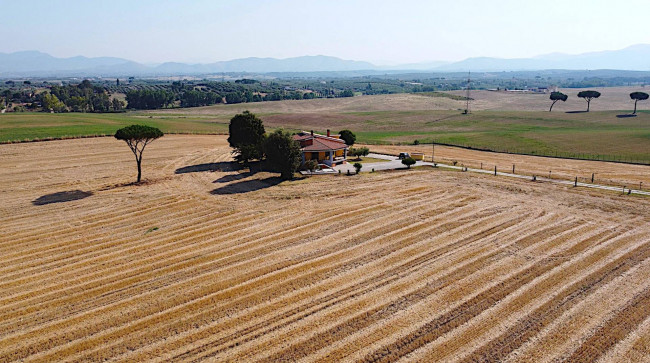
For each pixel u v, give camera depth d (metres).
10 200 44.09
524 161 64.56
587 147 76.75
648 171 56.22
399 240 33.69
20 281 27.88
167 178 53.34
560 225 36.25
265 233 35.50
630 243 32.38
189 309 24.28
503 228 35.81
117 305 24.86
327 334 21.80
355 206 42.03
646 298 24.78
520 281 26.95
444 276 27.72
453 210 40.50
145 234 35.59
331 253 31.50
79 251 32.34
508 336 21.55
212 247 32.84
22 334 22.31
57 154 64.88
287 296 25.53
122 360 20.16
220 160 64.00
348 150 67.06
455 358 20.02
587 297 24.98
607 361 19.81
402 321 22.81
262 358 20.09
